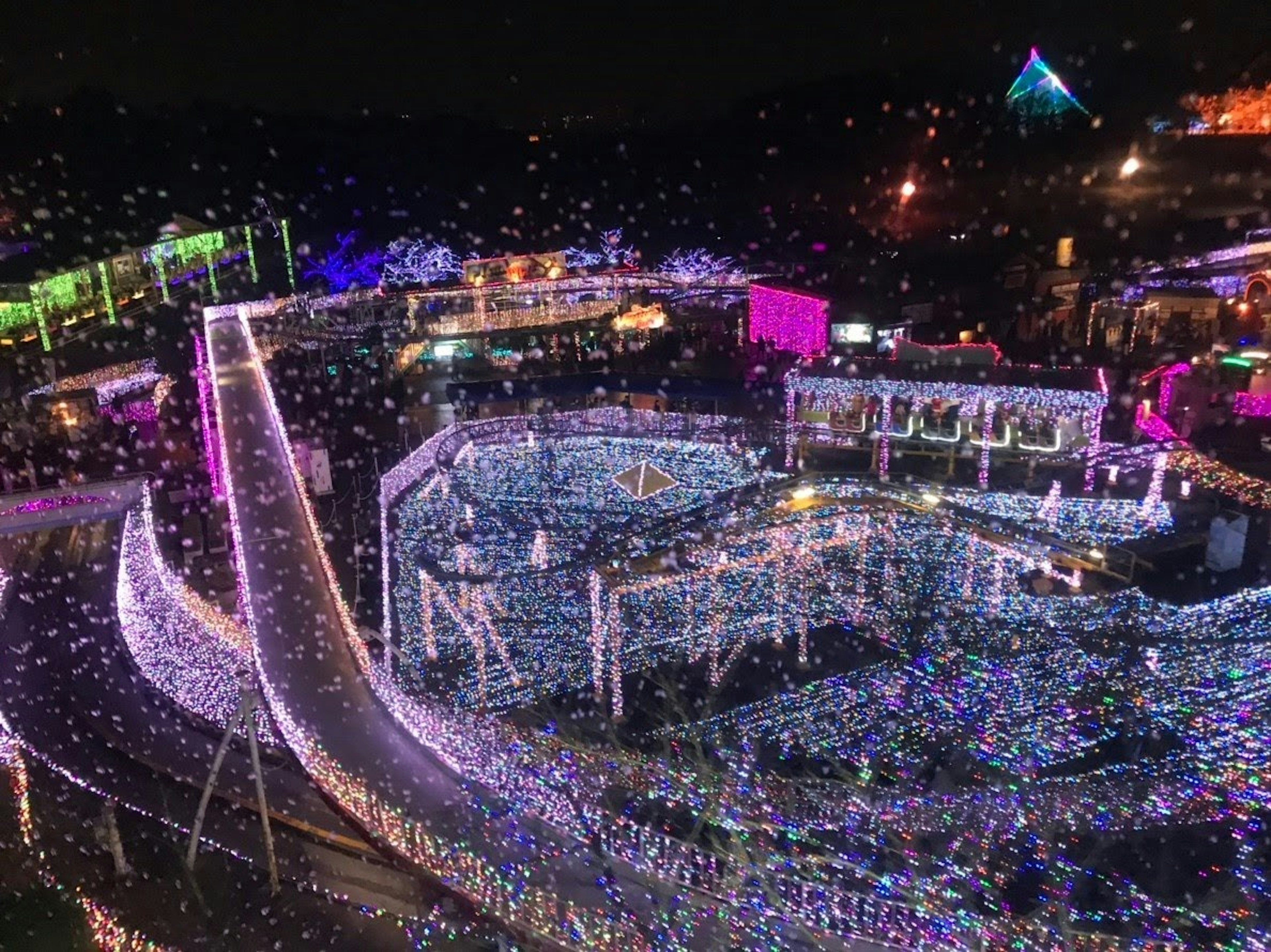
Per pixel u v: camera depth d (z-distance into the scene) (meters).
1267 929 8.53
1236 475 19.88
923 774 11.80
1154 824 10.20
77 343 35.00
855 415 25.64
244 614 17.86
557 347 38.91
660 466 25.33
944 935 8.41
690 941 8.96
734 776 11.39
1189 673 12.91
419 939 9.63
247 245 49.44
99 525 21.94
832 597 16.73
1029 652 14.16
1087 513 19.64
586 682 15.20
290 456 24.86
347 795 12.05
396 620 17.78
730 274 44.91
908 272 38.97
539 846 10.63
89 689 15.44
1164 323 32.75
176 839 11.38
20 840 10.72
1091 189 48.47
